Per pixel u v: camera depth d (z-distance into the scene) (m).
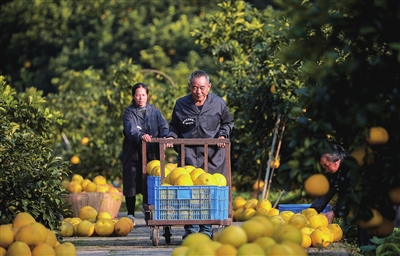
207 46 21.27
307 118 8.25
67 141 27.28
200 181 11.65
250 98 18.45
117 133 25.84
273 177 19.56
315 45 8.43
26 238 8.72
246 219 15.69
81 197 16.61
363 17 8.12
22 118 14.45
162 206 11.59
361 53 8.48
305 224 11.23
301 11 8.01
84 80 30.38
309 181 8.14
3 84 14.55
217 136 13.10
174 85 25.25
